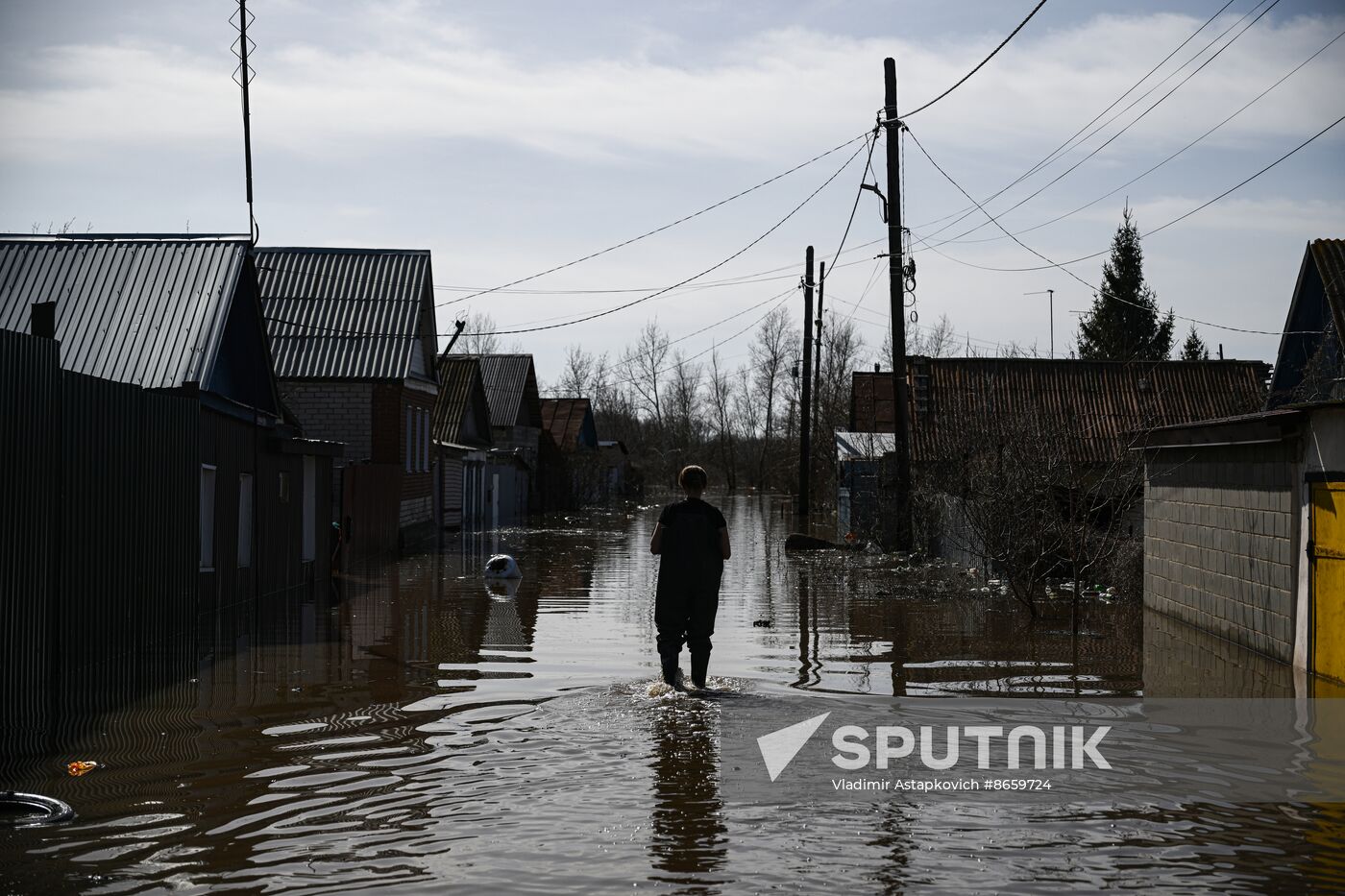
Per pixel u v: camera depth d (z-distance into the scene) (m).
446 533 34.56
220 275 16.41
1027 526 16.23
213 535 15.00
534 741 7.75
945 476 24.00
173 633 13.10
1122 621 14.70
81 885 5.08
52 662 9.99
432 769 7.02
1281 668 10.85
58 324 15.88
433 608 15.79
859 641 12.69
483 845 5.62
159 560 12.71
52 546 9.99
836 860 5.41
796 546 26.36
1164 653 11.83
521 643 12.44
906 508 24.02
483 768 7.04
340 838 5.72
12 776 6.92
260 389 18.20
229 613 15.32
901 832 5.80
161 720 8.53
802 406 42.16
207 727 8.29
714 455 103.00
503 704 9.07
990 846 5.59
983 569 19.23
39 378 9.78
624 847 5.58
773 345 93.62
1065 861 5.39
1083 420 29.89
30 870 5.27
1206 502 13.59
